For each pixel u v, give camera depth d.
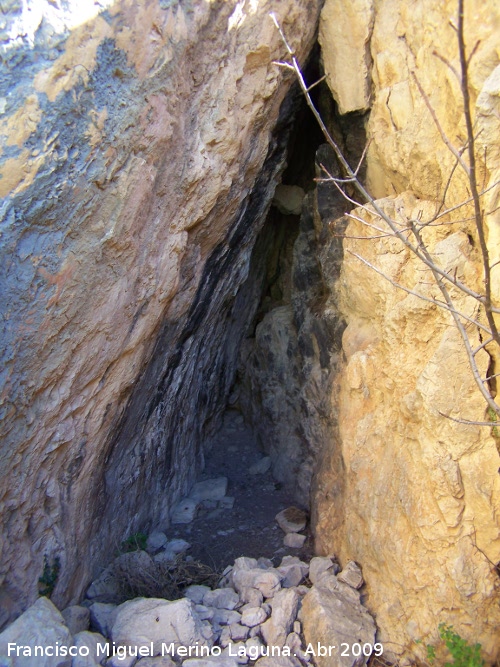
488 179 3.40
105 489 4.54
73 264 3.39
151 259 4.03
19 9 3.00
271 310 6.84
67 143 3.18
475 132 3.35
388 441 4.20
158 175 3.86
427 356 3.88
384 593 4.07
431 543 3.65
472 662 3.30
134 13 3.38
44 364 3.44
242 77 4.38
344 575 4.32
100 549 4.65
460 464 3.56
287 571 4.67
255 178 5.12
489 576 3.43
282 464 6.29
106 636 4.03
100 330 3.74
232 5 4.05
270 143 5.27
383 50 4.48
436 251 3.75
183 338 5.23
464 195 3.68
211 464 6.79
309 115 6.04
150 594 4.45
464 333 2.62
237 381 7.41
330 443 5.12
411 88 4.19
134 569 4.57
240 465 6.74
